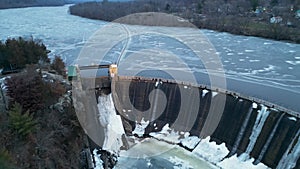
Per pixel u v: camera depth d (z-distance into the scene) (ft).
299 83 191.01
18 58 167.43
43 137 110.42
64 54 285.23
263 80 197.06
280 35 337.31
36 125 109.50
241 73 214.28
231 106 143.02
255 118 131.75
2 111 109.40
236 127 136.77
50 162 106.93
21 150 99.35
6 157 85.46
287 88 180.75
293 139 115.96
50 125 117.91
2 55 166.50
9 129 100.99
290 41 330.34
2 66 167.32
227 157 131.34
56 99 129.59
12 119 100.58
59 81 147.13
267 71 219.82
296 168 110.93
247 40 343.26
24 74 125.39
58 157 111.34
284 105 153.38
